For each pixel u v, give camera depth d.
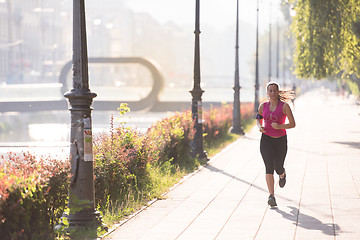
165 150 19.50
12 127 103.44
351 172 17.70
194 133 22.06
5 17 179.50
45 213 9.61
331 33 27.50
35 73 189.50
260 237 9.79
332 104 78.31
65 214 10.51
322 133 33.41
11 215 8.34
